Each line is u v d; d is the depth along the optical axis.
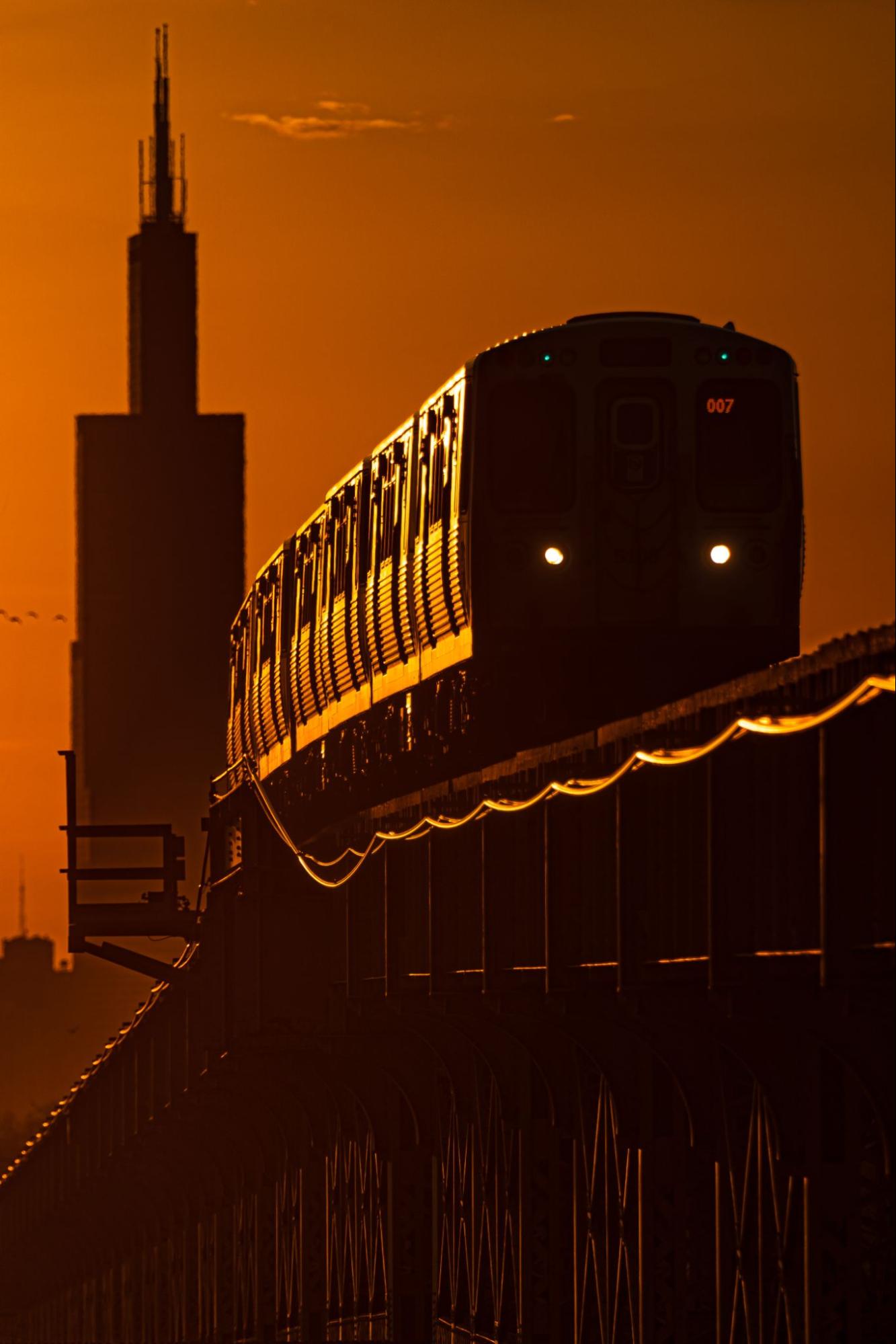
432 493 117.88
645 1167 82.50
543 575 109.75
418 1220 123.31
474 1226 107.88
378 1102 127.94
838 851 57.69
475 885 94.31
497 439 110.50
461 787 97.19
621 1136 84.06
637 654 110.31
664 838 74.38
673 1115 84.69
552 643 109.69
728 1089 76.81
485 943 88.50
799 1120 69.88
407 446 124.75
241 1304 179.75
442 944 96.31
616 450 110.19
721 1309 75.94
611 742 79.75
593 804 80.25
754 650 110.62
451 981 94.31
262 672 172.38
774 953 62.69
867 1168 75.31
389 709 130.88
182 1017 166.62
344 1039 123.19
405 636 124.19
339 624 141.38
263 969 123.75
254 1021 125.12
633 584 109.81
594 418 110.31
